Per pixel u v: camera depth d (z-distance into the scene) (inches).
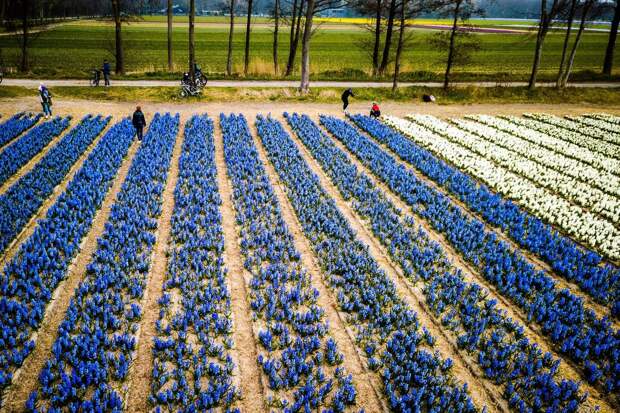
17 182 684.1
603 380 360.8
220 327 391.9
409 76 1822.1
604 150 1052.5
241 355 370.6
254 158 849.5
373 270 491.2
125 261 477.7
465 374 361.4
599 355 383.2
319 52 2930.6
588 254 549.3
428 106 1438.2
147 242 531.2
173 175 761.0
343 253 530.3
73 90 1334.9
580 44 3838.6
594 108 1520.7
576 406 320.2
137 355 362.9
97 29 4355.3
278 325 393.1
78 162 804.0
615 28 1924.2
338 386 343.6
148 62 2241.6
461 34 1553.9
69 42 3166.8
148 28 4783.5
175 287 454.9
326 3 1412.4
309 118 1180.5
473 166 877.8
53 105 1196.5
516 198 739.4
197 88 1364.4
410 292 471.2
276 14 1742.1
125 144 880.9
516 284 489.4
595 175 873.5
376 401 331.9
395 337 390.9
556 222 657.0
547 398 332.2
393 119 1224.2
